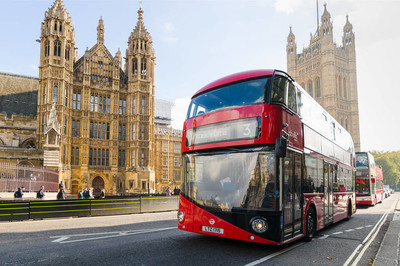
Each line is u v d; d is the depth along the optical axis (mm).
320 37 114812
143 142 47188
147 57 49219
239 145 8016
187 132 9234
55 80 41125
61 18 42219
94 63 46969
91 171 43938
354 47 117750
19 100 47531
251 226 7488
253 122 7945
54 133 36125
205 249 8352
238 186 7871
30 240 9656
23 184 27281
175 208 24906
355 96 114938
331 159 13273
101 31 48312
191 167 8836
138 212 21812
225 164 8188
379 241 10195
